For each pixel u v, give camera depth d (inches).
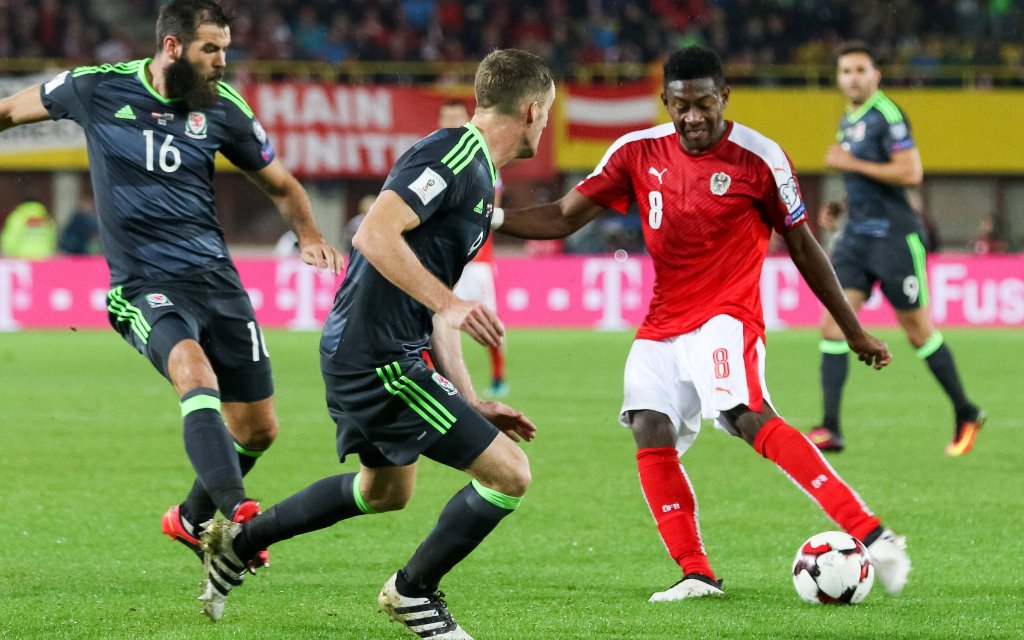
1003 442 1360.7
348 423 612.1
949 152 3754.9
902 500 1029.8
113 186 758.5
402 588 602.9
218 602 639.1
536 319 2935.5
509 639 621.9
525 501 1024.9
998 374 2017.7
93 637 622.2
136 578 761.6
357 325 594.2
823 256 758.5
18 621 652.7
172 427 1448.1
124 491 1059.3
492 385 1782.7
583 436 1387.8
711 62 731.4
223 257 775.1
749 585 747.4
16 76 3553.2
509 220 781.3
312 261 810.8
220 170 3671.3
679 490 736.3
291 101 3449.8
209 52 747.4
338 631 637.3
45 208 3528.5
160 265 757.3
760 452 731.4
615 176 770.8
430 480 1133.1
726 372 729.0
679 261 749.3
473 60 3937.0
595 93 3597.4
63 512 970.1
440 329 619.5
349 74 3622.0
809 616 666.8
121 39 3831.2
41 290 2847.0
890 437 1393.9
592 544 868.6
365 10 3964.1
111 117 760.3
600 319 2928.2
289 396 1758.1
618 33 3966.5
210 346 769.6
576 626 648.4
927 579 758.5
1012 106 3745.1
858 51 1268.5
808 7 4077.3
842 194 3725.4
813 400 1728.6
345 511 640.4
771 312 2913.4
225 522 608.7
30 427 1440.7
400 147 3506.4
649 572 786.8
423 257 589.3
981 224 3735.2
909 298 1269.7
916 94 3742.6
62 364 2181.3
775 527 927.0
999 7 4158.5
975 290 2898.6
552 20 4010.8
